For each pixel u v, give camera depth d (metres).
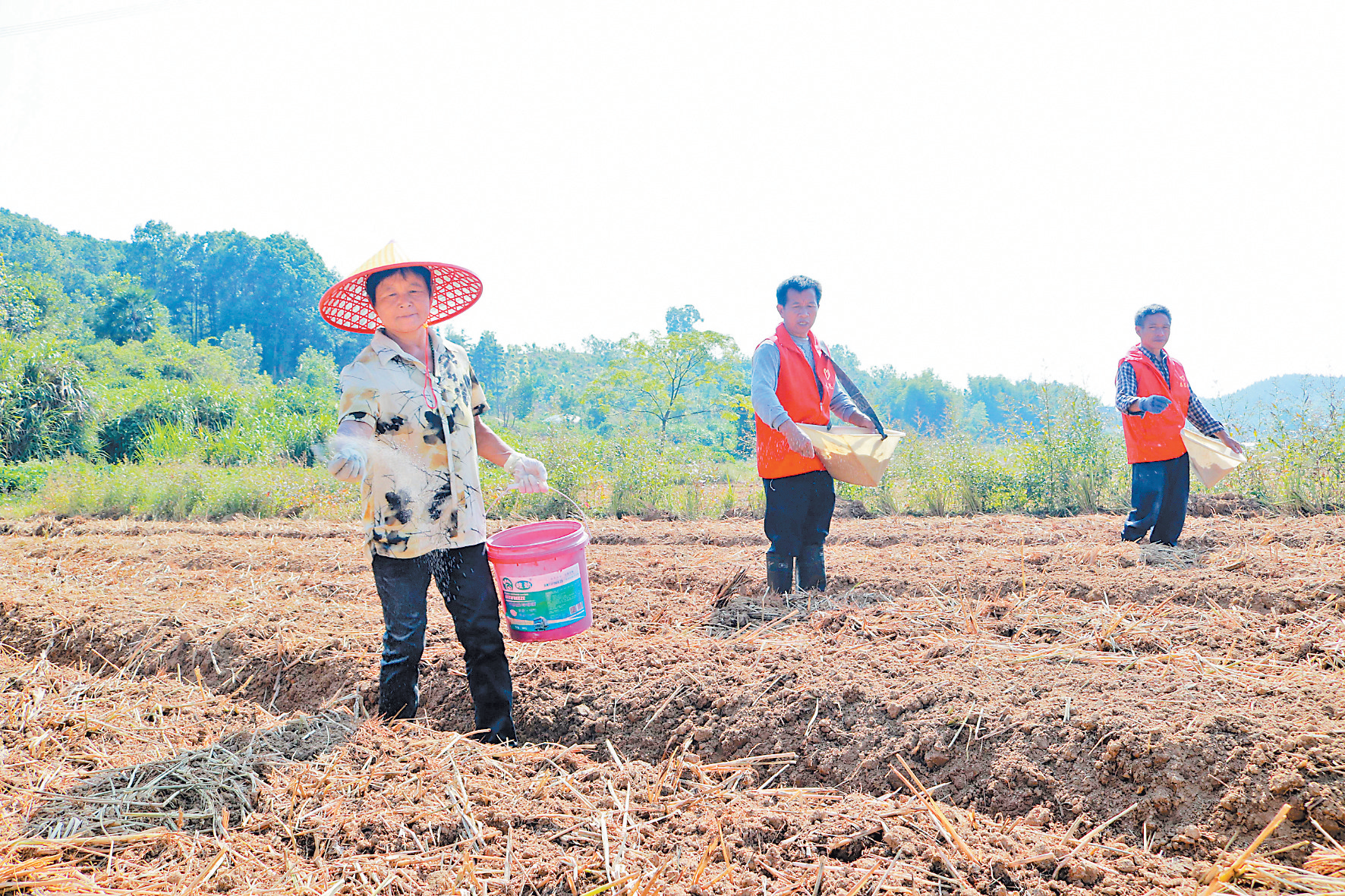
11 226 136.88
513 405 66.06
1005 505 8.84
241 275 120.81
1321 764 2.21
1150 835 2.24
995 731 2.64
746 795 2.62
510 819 2.44
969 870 2.13
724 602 4.61
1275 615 3.75
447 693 3.41
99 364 33.97
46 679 3.82
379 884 2.15
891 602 4.30
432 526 2.96
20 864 2.16
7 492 12.33
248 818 2.46
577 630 3.24
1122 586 4.33
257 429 17.88
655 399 20.31
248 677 3.80
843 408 4.66
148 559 6.49
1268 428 8.30
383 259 2.91
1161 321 5.57
